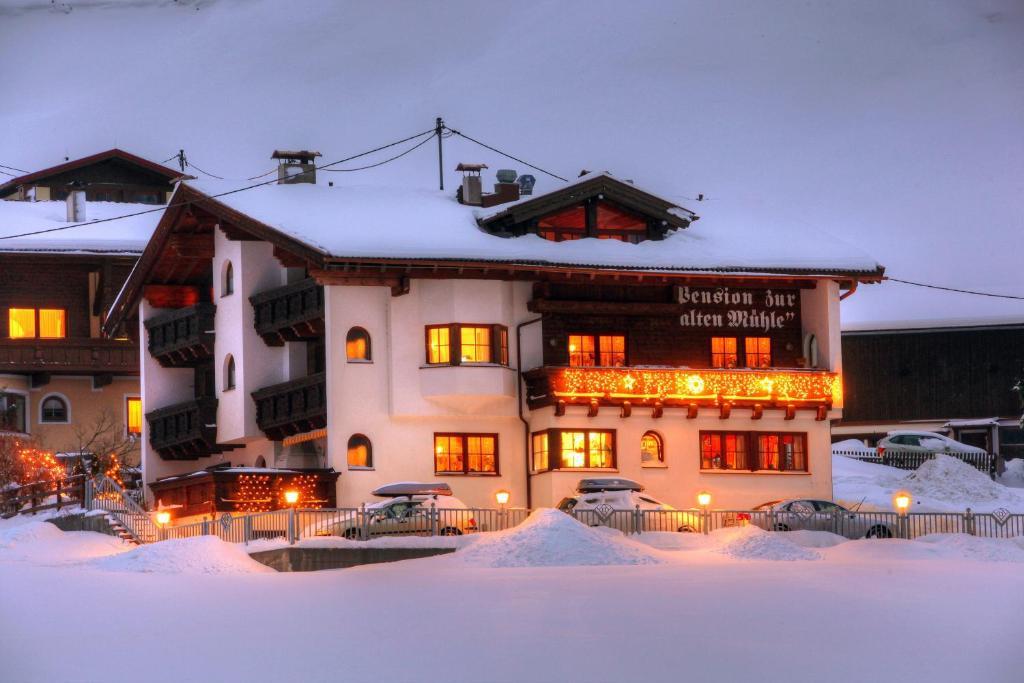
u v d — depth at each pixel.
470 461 51.44
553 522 40.03
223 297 54.94
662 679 23.58
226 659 25.16
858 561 39.78
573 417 51.56
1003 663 24.91
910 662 24.97
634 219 54.16
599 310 52.44
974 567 38.09
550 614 29.62
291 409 51.53
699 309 54.16
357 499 49.69
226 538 42.91
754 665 24.62
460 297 50.72
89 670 24.36
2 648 26.30
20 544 43.88
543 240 52.09
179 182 53.66
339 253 47.88
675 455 52.72
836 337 54.62
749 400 53.22
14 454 55.25
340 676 23.75
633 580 35.03
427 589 33.62
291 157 56.38
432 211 53.44
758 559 40.03
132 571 37.94
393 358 50.62
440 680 23.45
